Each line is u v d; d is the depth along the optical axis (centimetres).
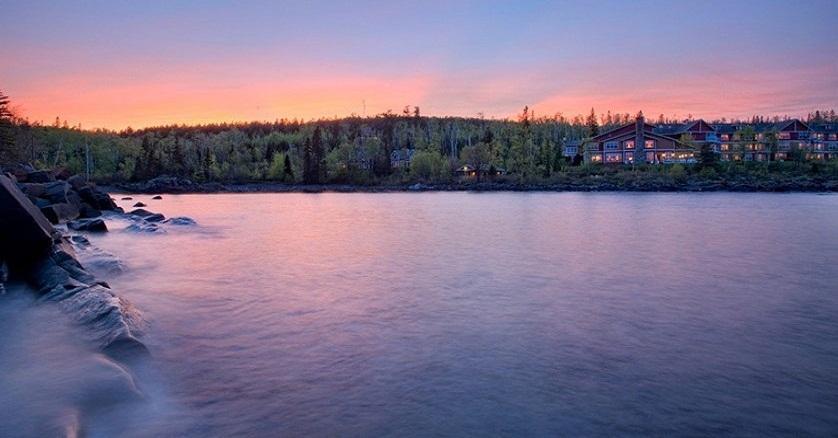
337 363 1128
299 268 2292
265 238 3403
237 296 1742
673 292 1836
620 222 4406
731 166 10919
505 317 1506
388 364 1123
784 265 2377
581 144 13588
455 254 2708
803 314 1548
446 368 1102
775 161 11469
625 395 973
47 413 816
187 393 963
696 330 1388
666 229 3862
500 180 11638
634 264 2403
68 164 14875
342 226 4238
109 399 893
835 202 6756
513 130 17912
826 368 1116
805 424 870
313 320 1461
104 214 4709
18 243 1722
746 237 3388
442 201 7844
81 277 1622
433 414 891
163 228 3875
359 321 1455
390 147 16325
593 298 1745
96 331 1187
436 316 1512
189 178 14062
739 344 1273
